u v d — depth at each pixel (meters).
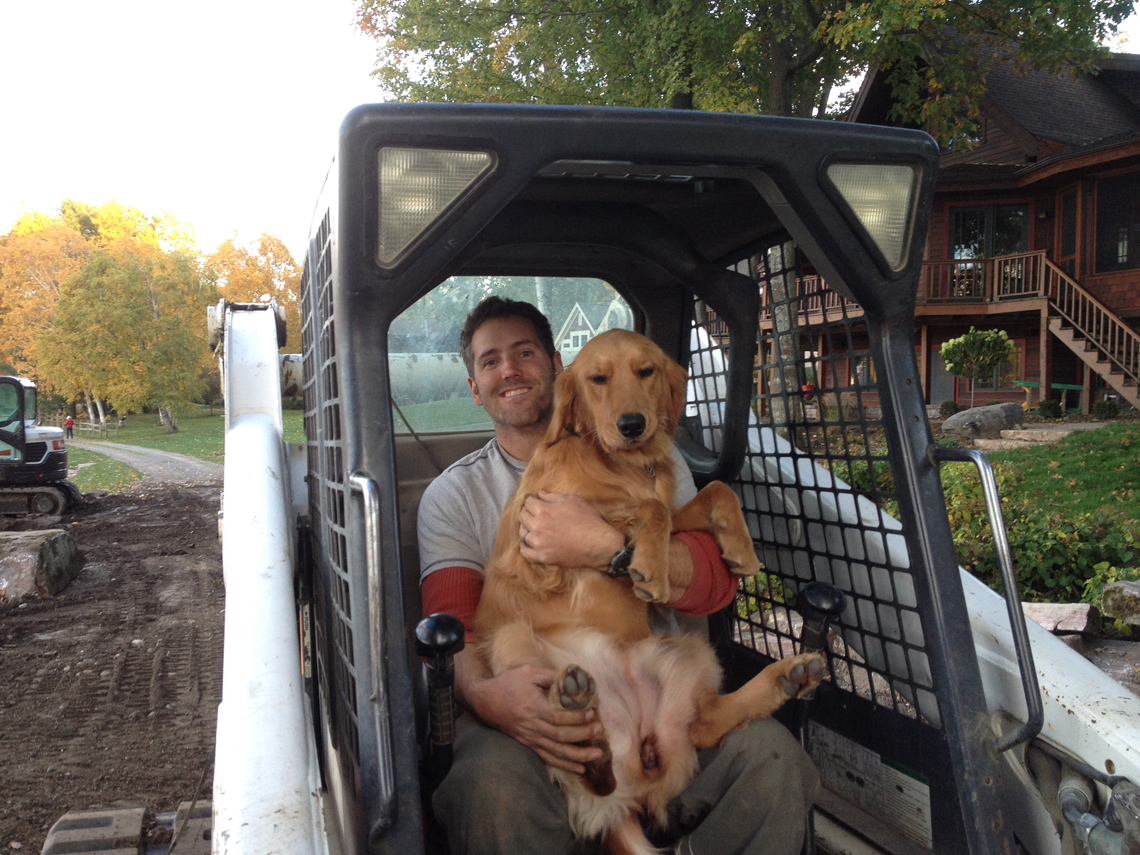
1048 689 1.90
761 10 9.56
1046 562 5.94
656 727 1.83
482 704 1.76
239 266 57.41
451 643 1.46
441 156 1.44
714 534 2.04
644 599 1.82
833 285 1.78
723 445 2.45
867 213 1.66
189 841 2.78
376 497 1.36
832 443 2.28
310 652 2.40
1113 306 15.99
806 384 2.28
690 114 1.54
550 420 2.31
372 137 1.39
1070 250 17.08
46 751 5.04
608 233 2.17
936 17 9.01
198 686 6.10
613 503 1.96
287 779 1.47
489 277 2.96
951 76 10.30
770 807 1.72
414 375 2.92
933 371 19.22
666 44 9.48
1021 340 18.52
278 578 1.94
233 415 2.73
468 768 1.64
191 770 4.77
